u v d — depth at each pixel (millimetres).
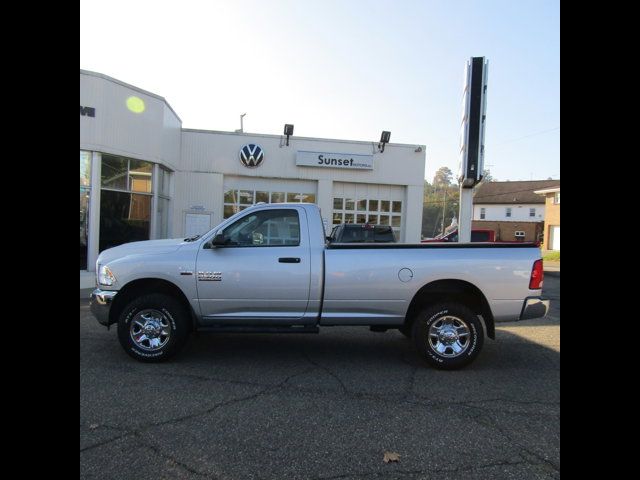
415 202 19406
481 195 65125
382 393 4820
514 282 5719
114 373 5289
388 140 19000
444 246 5836
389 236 13734
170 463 3342
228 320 5816
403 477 3215
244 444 3643
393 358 6168
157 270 5730
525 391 4930
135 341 5707
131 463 3328
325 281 5738
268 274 5738
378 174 19156
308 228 5906
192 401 4496
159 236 16344
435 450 3598
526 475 3252
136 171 14852
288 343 6898
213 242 5738
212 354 6219
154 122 15258
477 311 6051
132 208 14742
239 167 18359
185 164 18109
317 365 5785
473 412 4344
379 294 5746
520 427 4016
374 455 3506
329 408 4387
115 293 5762
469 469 3324
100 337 6871
